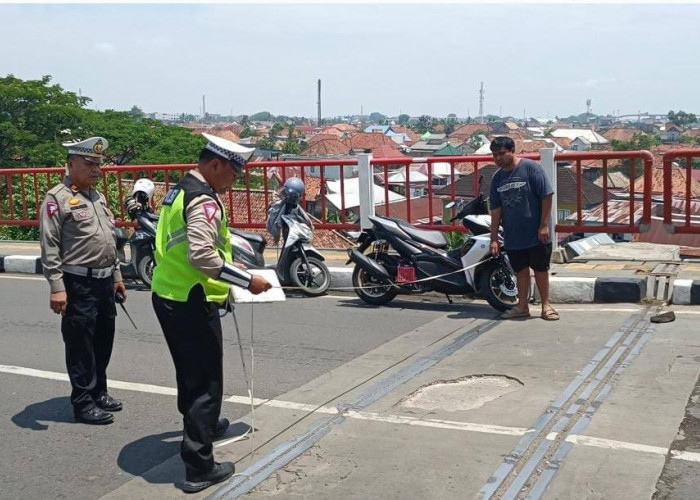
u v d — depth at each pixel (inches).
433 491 156.7
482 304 328.8
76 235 198.4
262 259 354.3
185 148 1961.1
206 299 160.4
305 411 206.4
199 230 154.1
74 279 199.9
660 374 218.1
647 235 453.4
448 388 219.6
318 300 349.1
